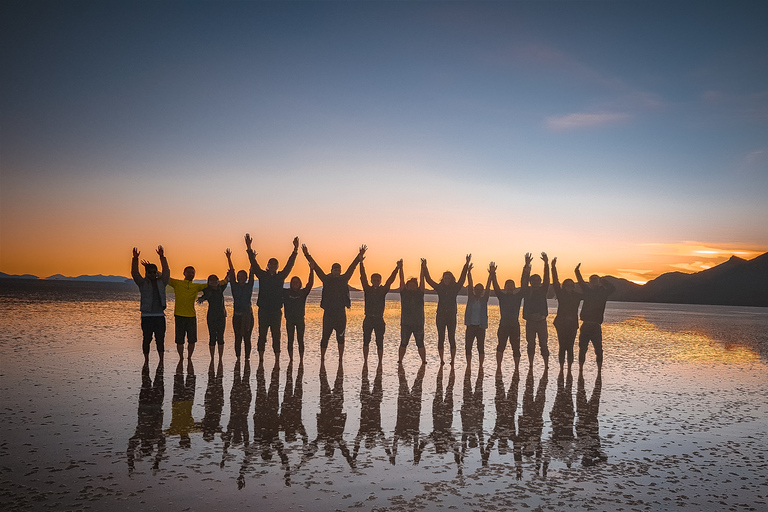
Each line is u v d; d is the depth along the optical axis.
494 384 9.52
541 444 5.89
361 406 7.55
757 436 6.39
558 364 12.36
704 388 9.61
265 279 11.03
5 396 7.46
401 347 11.33
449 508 4.10
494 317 30.55
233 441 5.73
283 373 10.09
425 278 11.38
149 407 7.09
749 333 24.20
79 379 8.81
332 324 11.10
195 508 3.97
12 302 29.50
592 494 4.45
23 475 4.54
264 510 3.97
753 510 4.18
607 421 6.99
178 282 10.57
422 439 6.00
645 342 18.38
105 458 5.04
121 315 22.89
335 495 4.31
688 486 4.68
